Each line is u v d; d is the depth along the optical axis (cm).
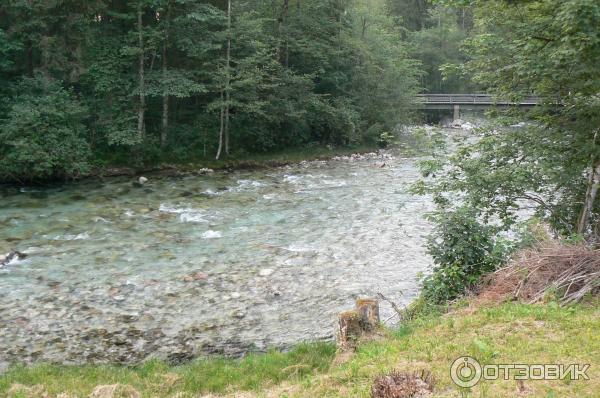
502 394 510
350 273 1260
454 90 5675
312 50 3069
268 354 852
